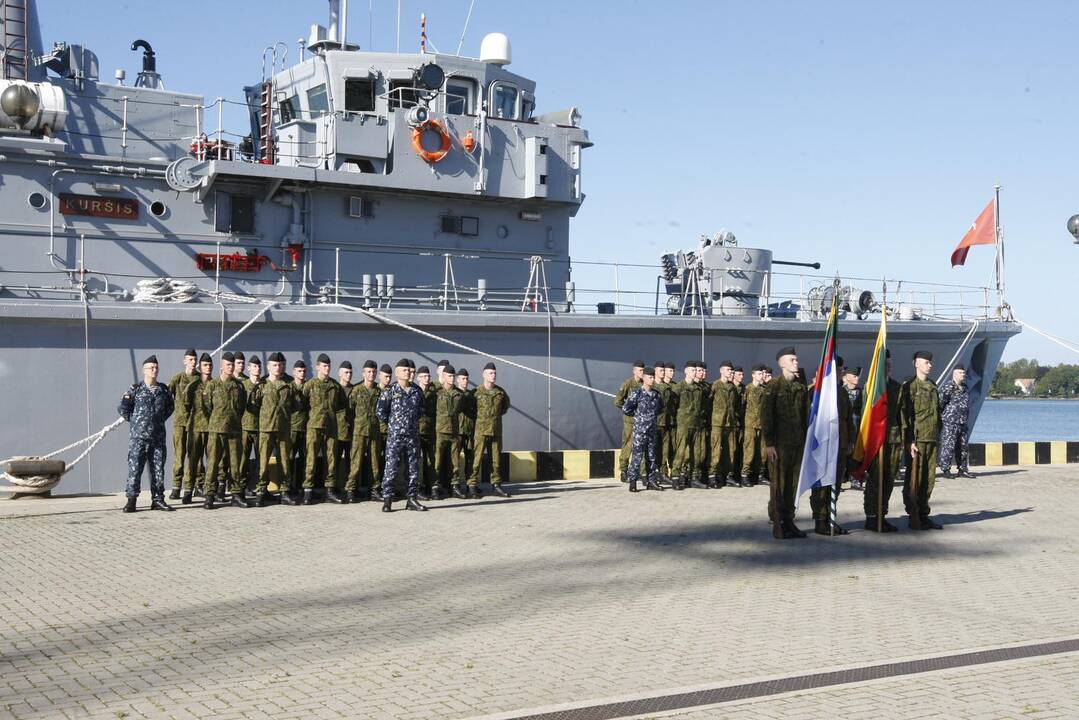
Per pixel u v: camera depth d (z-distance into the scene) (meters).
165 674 6.87
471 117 19.50
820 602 9.26
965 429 20.33
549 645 7.65
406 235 19.56
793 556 11.67
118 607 8.84
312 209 18.75
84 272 16.45
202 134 18.52
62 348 16.11
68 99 17.72
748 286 22.53
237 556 11.29
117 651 7.44
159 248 17.70
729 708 6.16
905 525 14.13
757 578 10.36
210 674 6.86
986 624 8.45
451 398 16.56
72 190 17.08
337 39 20.95
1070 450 24.11
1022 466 23.17
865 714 6.05
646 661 7.23
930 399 13.80
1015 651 7.55
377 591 9.54
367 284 18.53
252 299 17.36
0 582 9.87
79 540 12.27
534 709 6.11
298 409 15.65
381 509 15.17
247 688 6.55
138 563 10.86
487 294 20.20
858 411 17.33
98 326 16.28
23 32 17.98
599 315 19.81
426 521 13.97
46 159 16.86
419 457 15.85
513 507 15.43
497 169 19.73
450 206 19.97
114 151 18.03
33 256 16.80
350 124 18.59
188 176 17.17
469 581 10.02
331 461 15.80
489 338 19.08
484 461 18.28
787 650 7.56
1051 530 13.73
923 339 23.66
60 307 15.88
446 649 7.52
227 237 18.20
